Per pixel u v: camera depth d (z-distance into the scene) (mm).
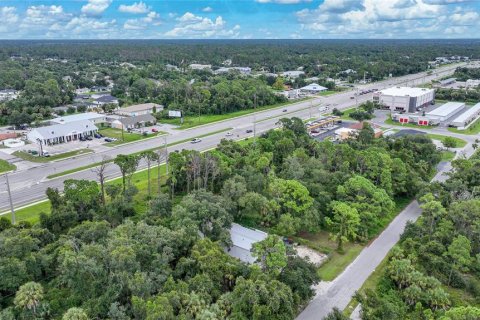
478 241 78562
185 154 101188
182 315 51344
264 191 90062
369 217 82375
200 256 63281
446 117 193000
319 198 88000
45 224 77000
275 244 62438
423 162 115750
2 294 59875
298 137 137250
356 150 114812
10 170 119250
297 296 58312
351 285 67750
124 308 54656
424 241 76188
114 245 61625
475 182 102250
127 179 104125
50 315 56250
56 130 148000
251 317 53406
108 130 169250
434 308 61062
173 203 93750
